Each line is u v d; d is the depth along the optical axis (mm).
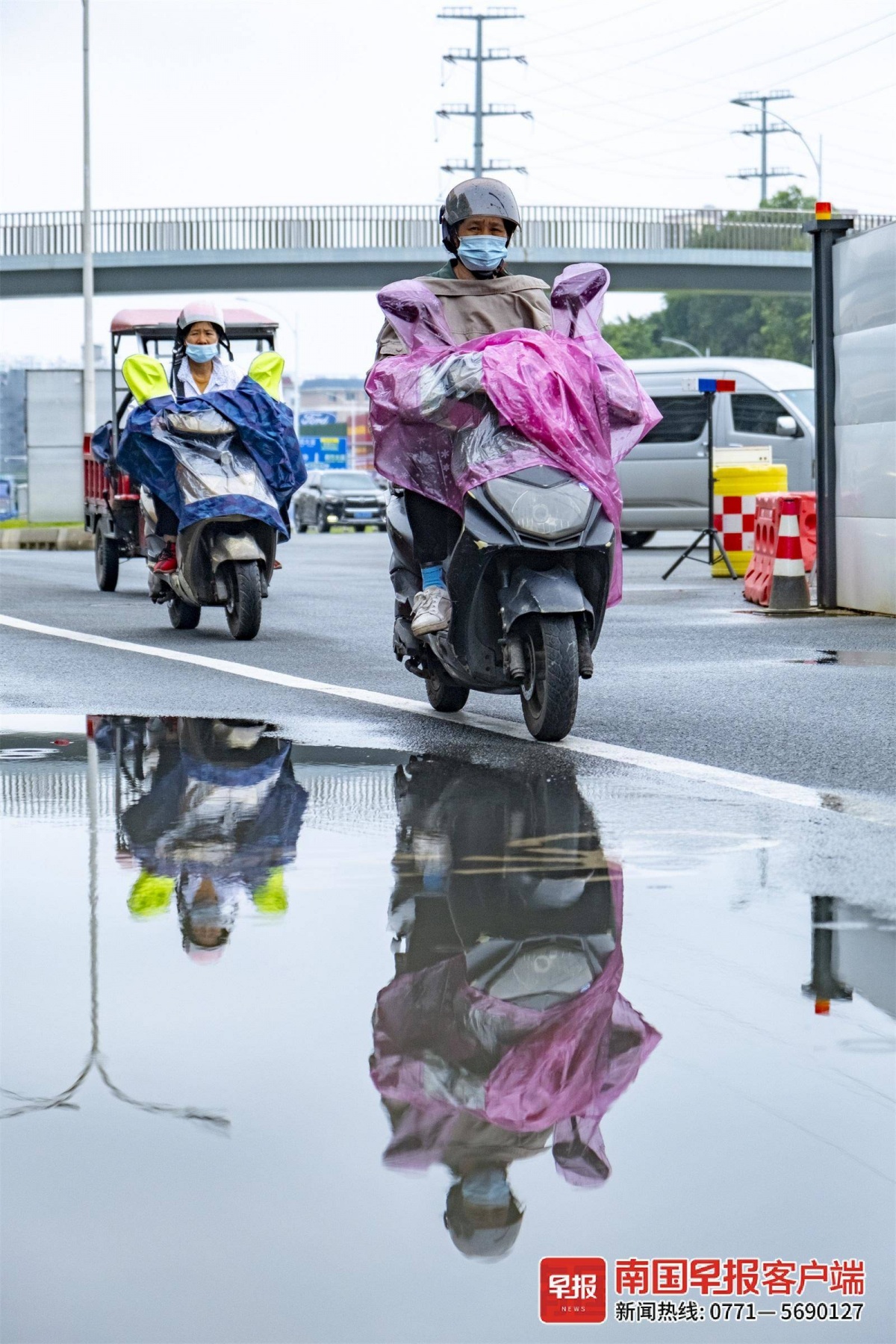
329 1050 6910
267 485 24875
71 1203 5473
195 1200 5484
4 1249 5176
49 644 24141
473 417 14969
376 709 17594
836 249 29484
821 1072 6617
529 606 14508
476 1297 4871
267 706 17766
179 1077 6590
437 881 9930
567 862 10414
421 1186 5566
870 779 13352
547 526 14477
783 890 9664
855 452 29188
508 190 15742
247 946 8500
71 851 10766
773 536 31359
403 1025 7227
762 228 130625
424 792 12844
